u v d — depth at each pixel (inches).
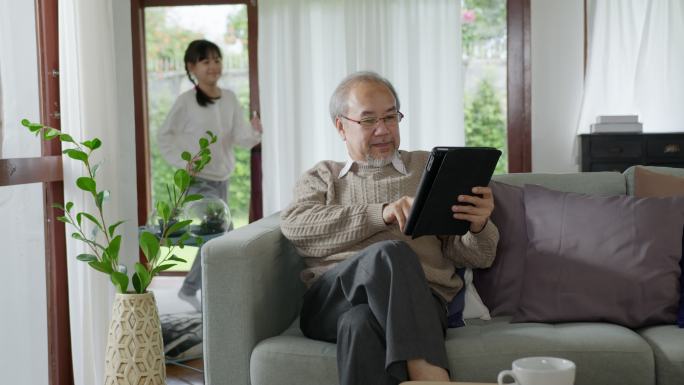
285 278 92.1
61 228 105.0
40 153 101.2
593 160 181.3
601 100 194.4
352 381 71.1
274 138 204.5
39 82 101.7
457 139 200.5
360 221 83.7
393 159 93.6
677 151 177.9
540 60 199.6
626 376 72.7
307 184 93.4
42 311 101.6
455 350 74.4
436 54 199.3
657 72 191.2
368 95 91.5
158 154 213.8
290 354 76.5
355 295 75.4
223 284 79.0
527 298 85.9
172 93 213.0
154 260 81.7
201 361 133.9
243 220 211.8
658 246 83.9
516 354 73.4
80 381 102.0
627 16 192.9
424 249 87.6
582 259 85.0
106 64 105.7
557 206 89.3
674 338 75.7
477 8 204.5
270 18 202.5
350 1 199.2
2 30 91.8
